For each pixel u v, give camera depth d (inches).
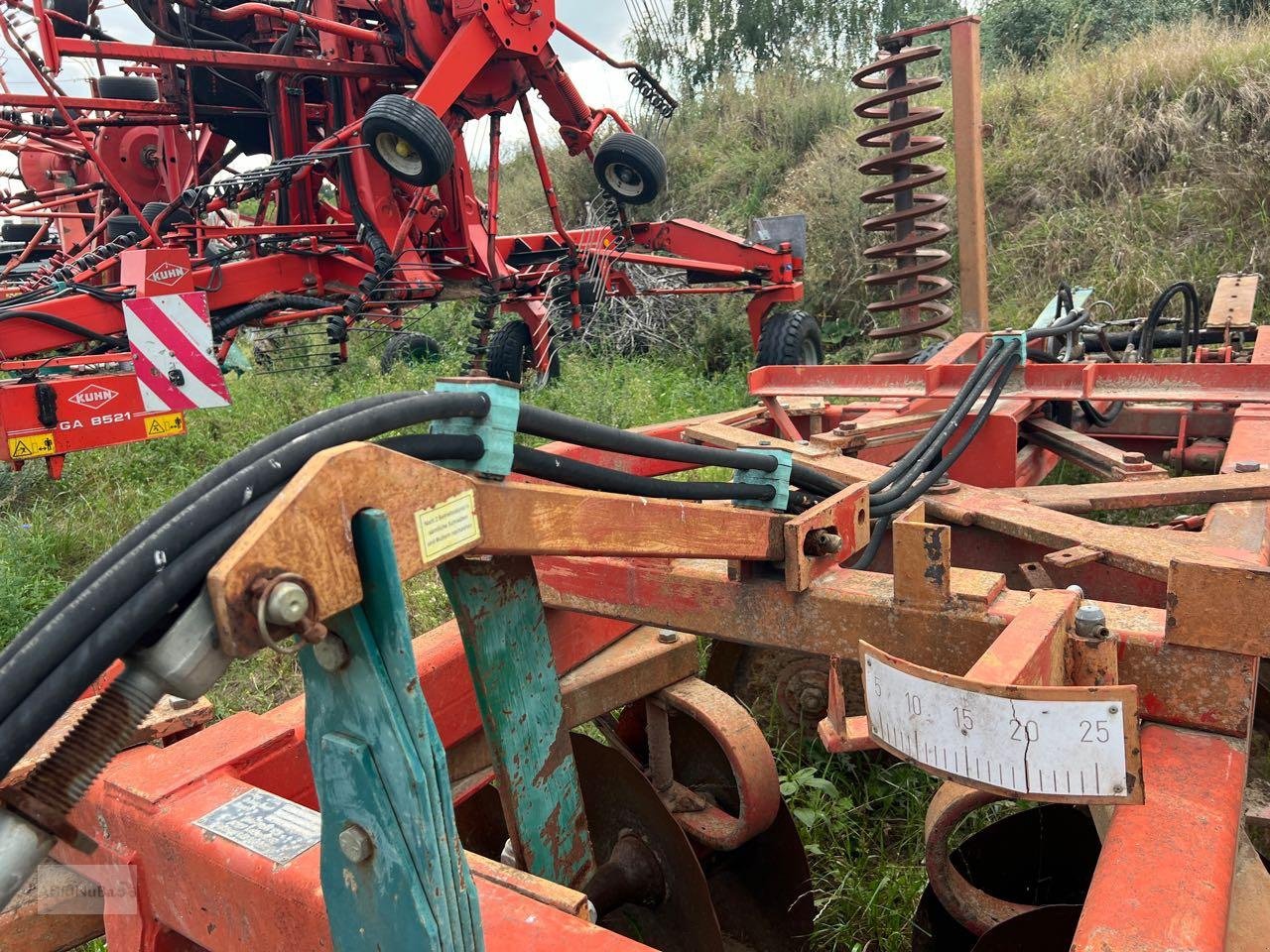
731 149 537.3
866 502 89.8
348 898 44.1
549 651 69.6
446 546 46.8
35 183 423.2
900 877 100.9
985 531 117.3
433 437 48.5
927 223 254.7
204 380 217.0
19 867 33.8
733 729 97.6
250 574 35.2
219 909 58.7
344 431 42.1
